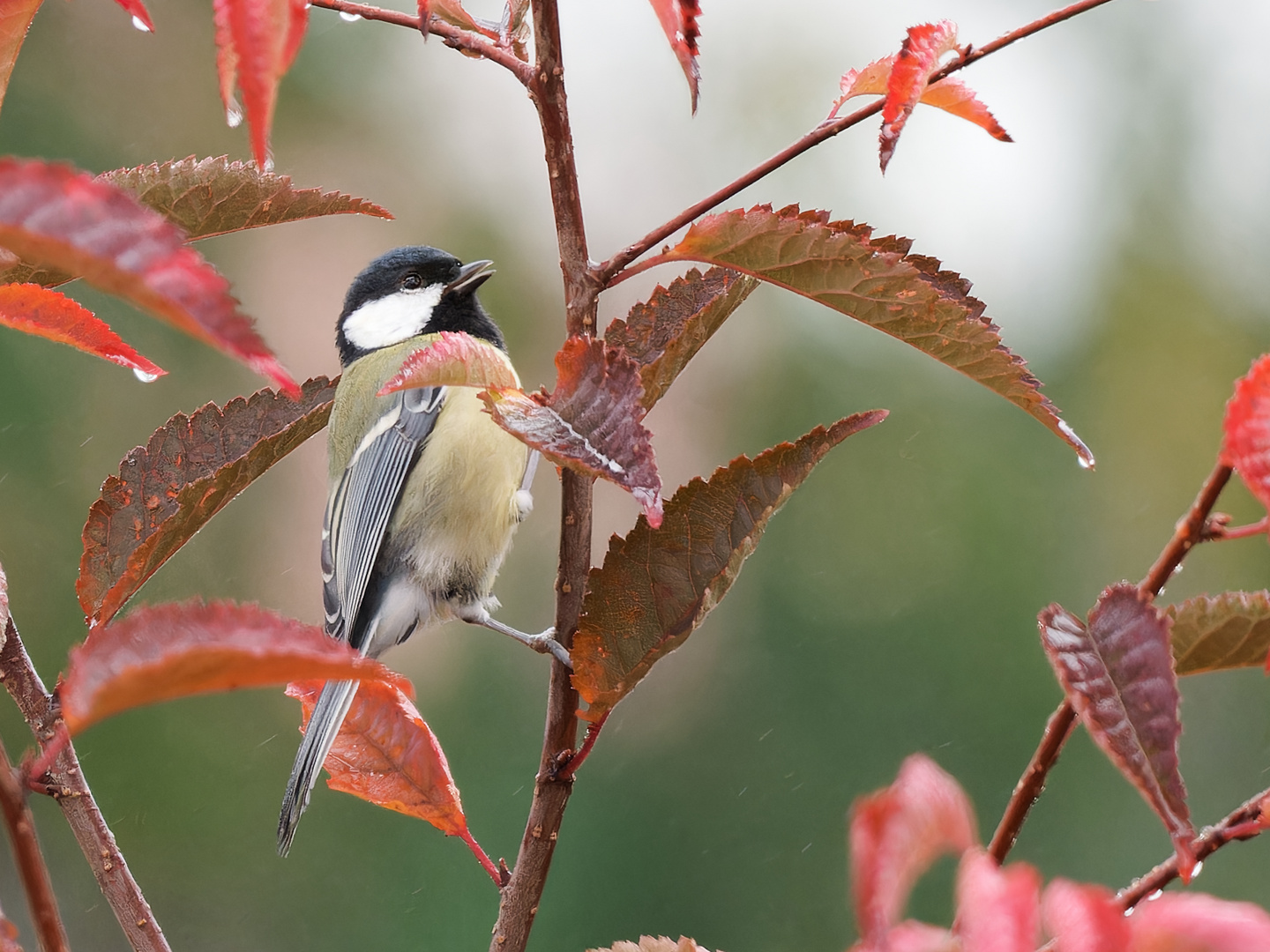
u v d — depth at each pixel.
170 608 1.79
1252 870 9.41
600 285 3.21
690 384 10.71
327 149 10.79
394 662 10.22
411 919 9.69
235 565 10.32
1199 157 10.25
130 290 1.52
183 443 4.18
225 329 1.53
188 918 9.44
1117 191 10.30
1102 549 9.98
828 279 3.21
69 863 9.69
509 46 3.67
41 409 9.69
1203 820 9.59
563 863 9.84
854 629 10.11
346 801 10.04
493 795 9.95
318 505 10.59
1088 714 2.51
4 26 2.61
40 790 3.66
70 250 1.50
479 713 10.16
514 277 10.64
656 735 10.20
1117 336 10.12
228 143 10.73
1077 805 9.69
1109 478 10.02
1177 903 1.67
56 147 10.28
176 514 3.95
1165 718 2.53
